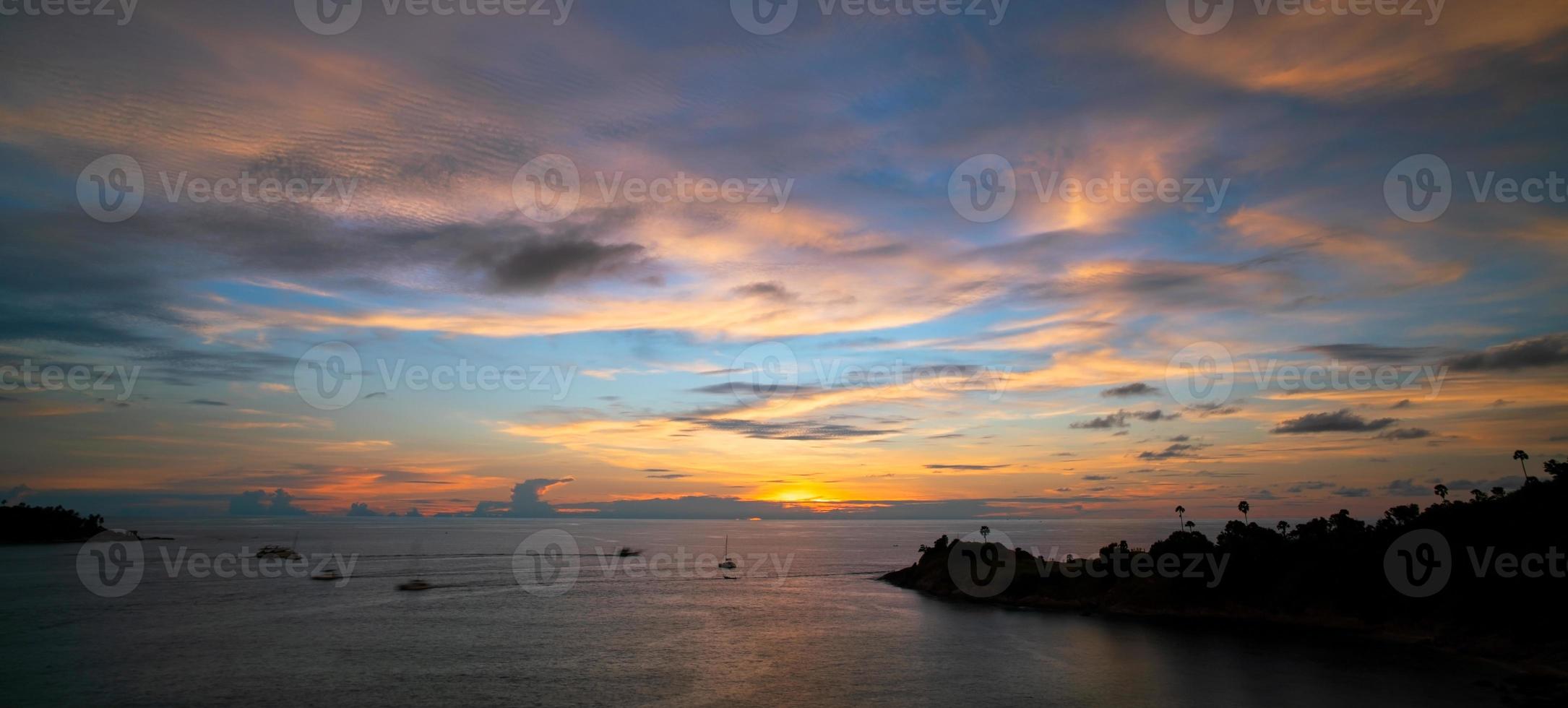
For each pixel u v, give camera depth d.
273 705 54.09
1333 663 67.06
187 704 54.41
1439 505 88.19
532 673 65.25
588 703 55.16
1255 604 94.06
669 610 109.94
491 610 109.31
